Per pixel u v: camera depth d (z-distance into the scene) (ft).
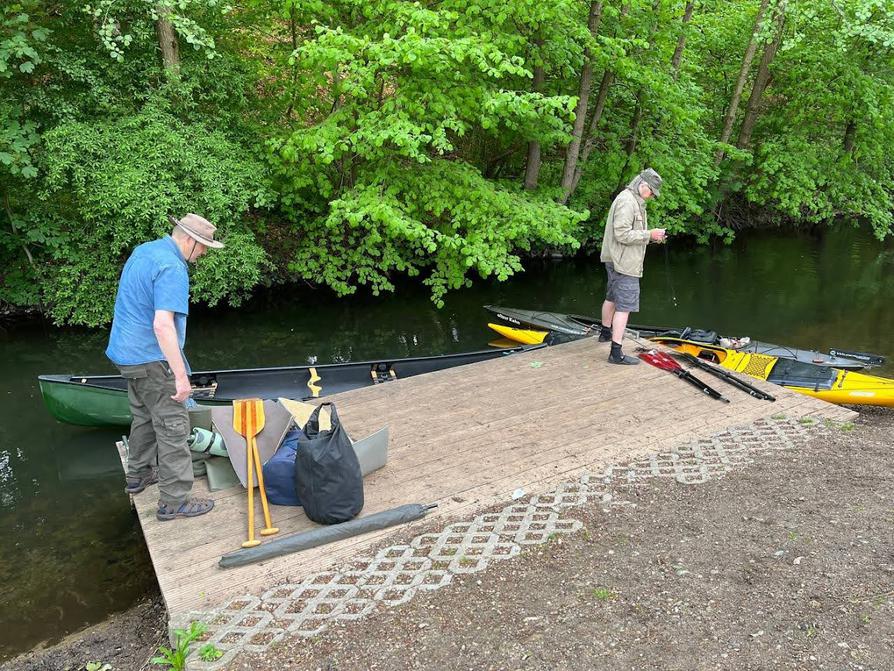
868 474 13.02
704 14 47.06
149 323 11.06
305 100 32.14
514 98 26.11
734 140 48.24
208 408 13.55
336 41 24.45
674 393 17.60
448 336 31.32
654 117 39.19
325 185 30.12
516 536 11.39
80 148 26.09
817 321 33.50
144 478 12.94
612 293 19.66
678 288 40.01
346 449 11.55
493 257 28.17
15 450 20.02
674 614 9.36
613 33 34.73
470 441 14.89
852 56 41.04
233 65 31.76
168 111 29.01
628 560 10.64
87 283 29.17
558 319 29.99
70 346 28.84
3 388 24.71
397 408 16.74
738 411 16.46
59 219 29.14
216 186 27.50
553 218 29.63
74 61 27.30
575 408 16.62
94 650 11.26
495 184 32.01
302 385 21.18
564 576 10.30
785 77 45.06
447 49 24.27
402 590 10.08
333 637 9.16
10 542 15.23
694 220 48.91
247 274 30.17
